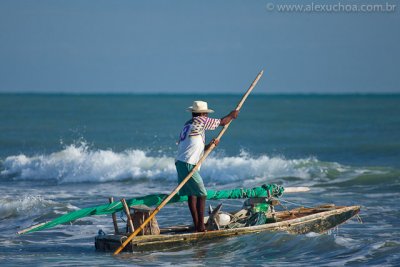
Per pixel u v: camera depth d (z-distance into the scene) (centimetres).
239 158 8019
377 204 5766
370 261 3516
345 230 4584
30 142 12800
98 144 12269
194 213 3919
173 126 17150
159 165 8175
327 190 6725
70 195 6625
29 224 5041
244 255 3725
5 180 8031
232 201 5872
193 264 3538
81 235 4606
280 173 7681
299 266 3478
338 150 11162
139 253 3778
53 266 3522
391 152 10794
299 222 4184
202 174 7756
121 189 7175
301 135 14238
